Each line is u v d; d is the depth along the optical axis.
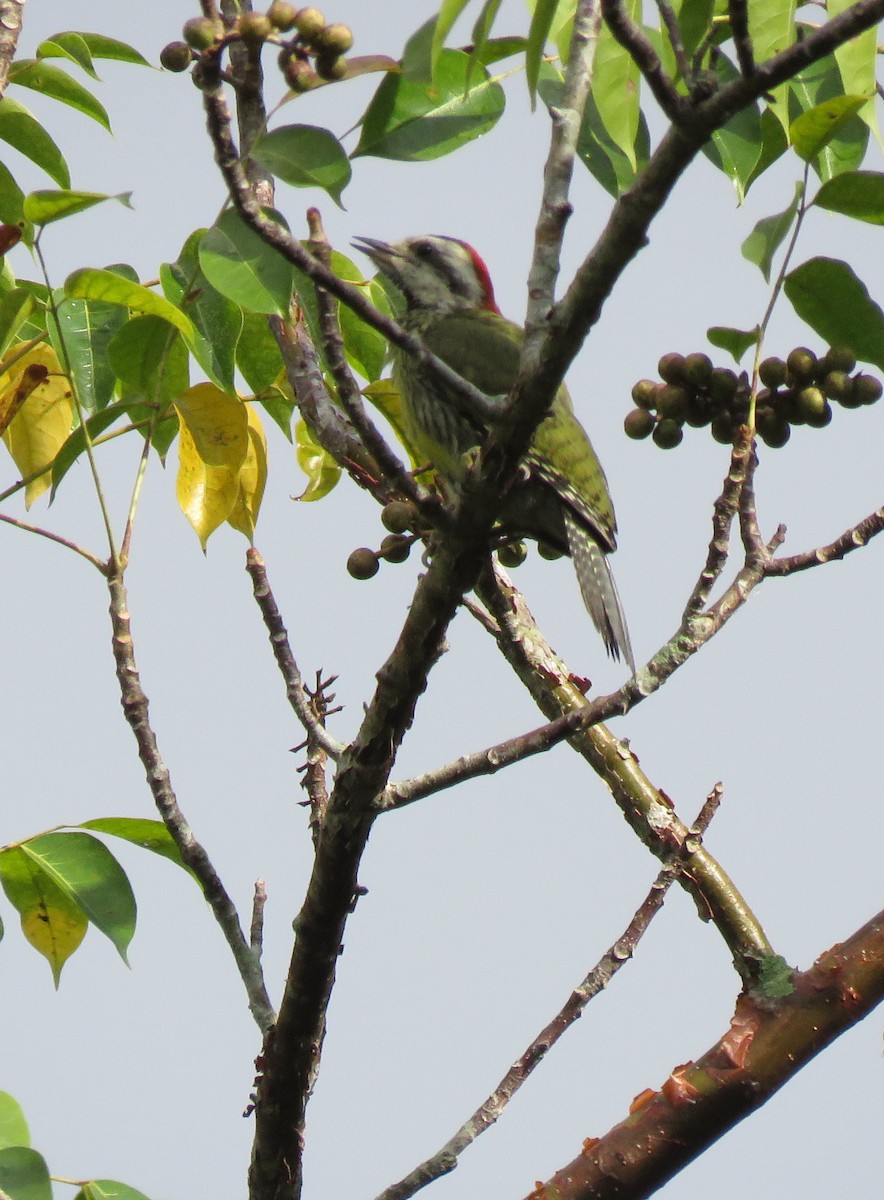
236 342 9.38
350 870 7.70
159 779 8.39
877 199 7.56
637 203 6.09
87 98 9.86
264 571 8.70
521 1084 7.75
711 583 7.48
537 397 6.61
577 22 7.29
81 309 10.23
